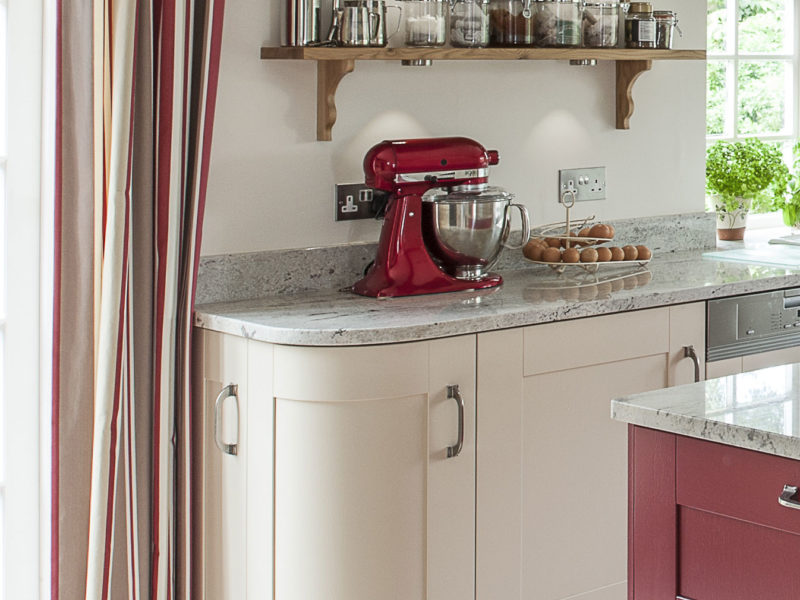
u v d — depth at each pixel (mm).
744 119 4516
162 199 2619
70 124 2549
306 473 2572
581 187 3664
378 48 2949
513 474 2807
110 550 2592
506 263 3490
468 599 2758
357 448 2562
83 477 2639
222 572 2771
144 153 2598
